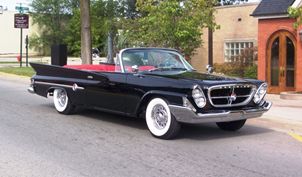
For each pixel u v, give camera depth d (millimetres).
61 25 61219
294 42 17953
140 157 7812
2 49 61688
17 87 18578
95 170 7047
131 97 9594
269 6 18672
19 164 7324
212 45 24844
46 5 60531
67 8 61156
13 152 8047
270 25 18719
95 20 49438
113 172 6953
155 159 7695
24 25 27844
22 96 15594
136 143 8805
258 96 9383
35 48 61969
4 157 7723
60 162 7461
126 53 10242
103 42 49906
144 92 9281
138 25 20469
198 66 26703
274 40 18672
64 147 8453
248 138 9422
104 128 10180
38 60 44781
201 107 8602
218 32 25906
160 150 8297
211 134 9750
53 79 11805
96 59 44312
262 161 7664
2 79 22516
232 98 8977
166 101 8898
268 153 8203
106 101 10297
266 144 8906
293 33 17922
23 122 10789
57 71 11648
